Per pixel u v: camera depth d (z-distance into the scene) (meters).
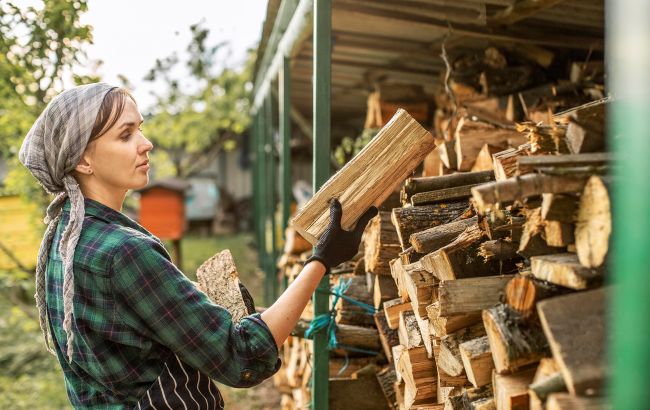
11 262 4.80
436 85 4.80
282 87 4.32
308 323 2.29
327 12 2.23
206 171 16.50
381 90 4.20
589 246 1.11
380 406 2.27
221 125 10.52
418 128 1.61
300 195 7.05
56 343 1.36
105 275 1.22
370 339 2.35
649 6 0.76
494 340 1.28
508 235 1.50
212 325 1.25
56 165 1.30
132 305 1.23
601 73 2.96
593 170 1.12
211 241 13.08
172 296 1.23
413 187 1.90
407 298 1.95
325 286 2.23
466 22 2.87
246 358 1.26
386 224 2.13
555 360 1.14
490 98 3.13
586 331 1.05
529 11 2.67
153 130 8.98
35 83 3.56
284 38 4.11
